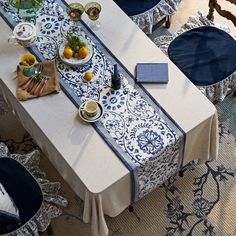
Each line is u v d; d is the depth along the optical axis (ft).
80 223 9.12
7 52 8.36
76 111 7.74
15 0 8.67
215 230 9.07
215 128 8.03
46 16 8.75
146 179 7.80
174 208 9.25
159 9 10.05
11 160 8.15
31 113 7.73
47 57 8.33
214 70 9.09
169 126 7.58
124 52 8.32
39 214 7.80
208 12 10.91
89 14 8.53
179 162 8.25
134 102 7.82
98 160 7.30
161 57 8.27
